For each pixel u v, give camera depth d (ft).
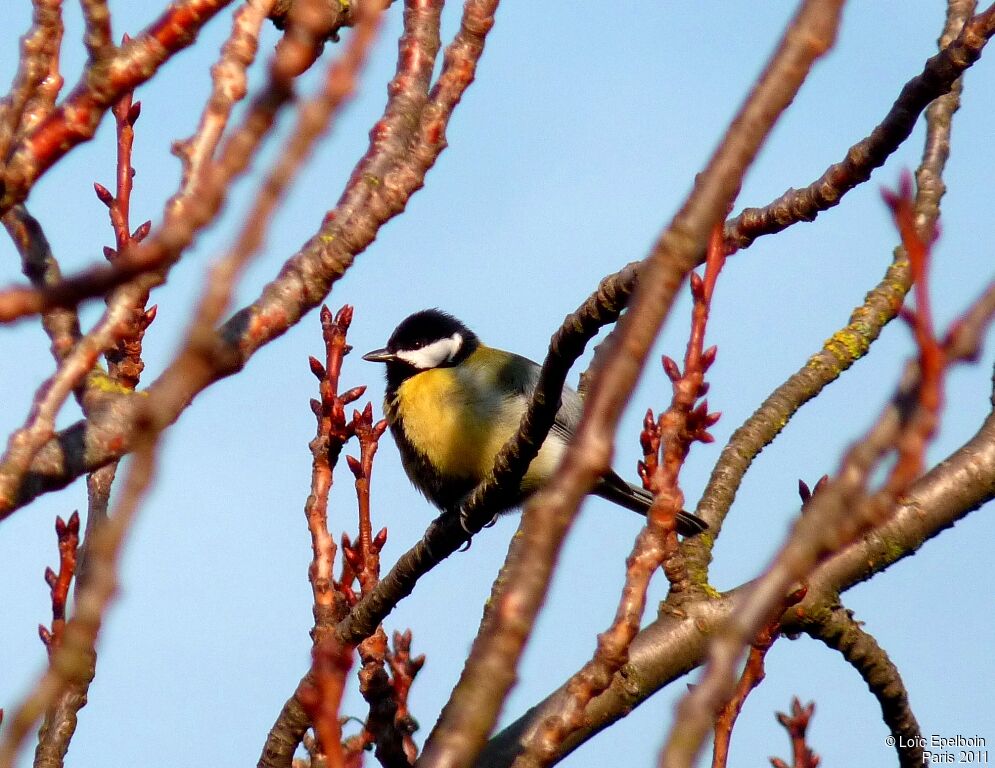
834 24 14.16
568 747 35.58
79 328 24.59
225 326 21.77
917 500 37.86
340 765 14.85
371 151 24.32
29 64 18.52
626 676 35.86
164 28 18.65
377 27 13.47
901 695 37.60
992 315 12.63
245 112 14.44
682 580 37.88
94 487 31.30
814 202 32.24
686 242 13.61
